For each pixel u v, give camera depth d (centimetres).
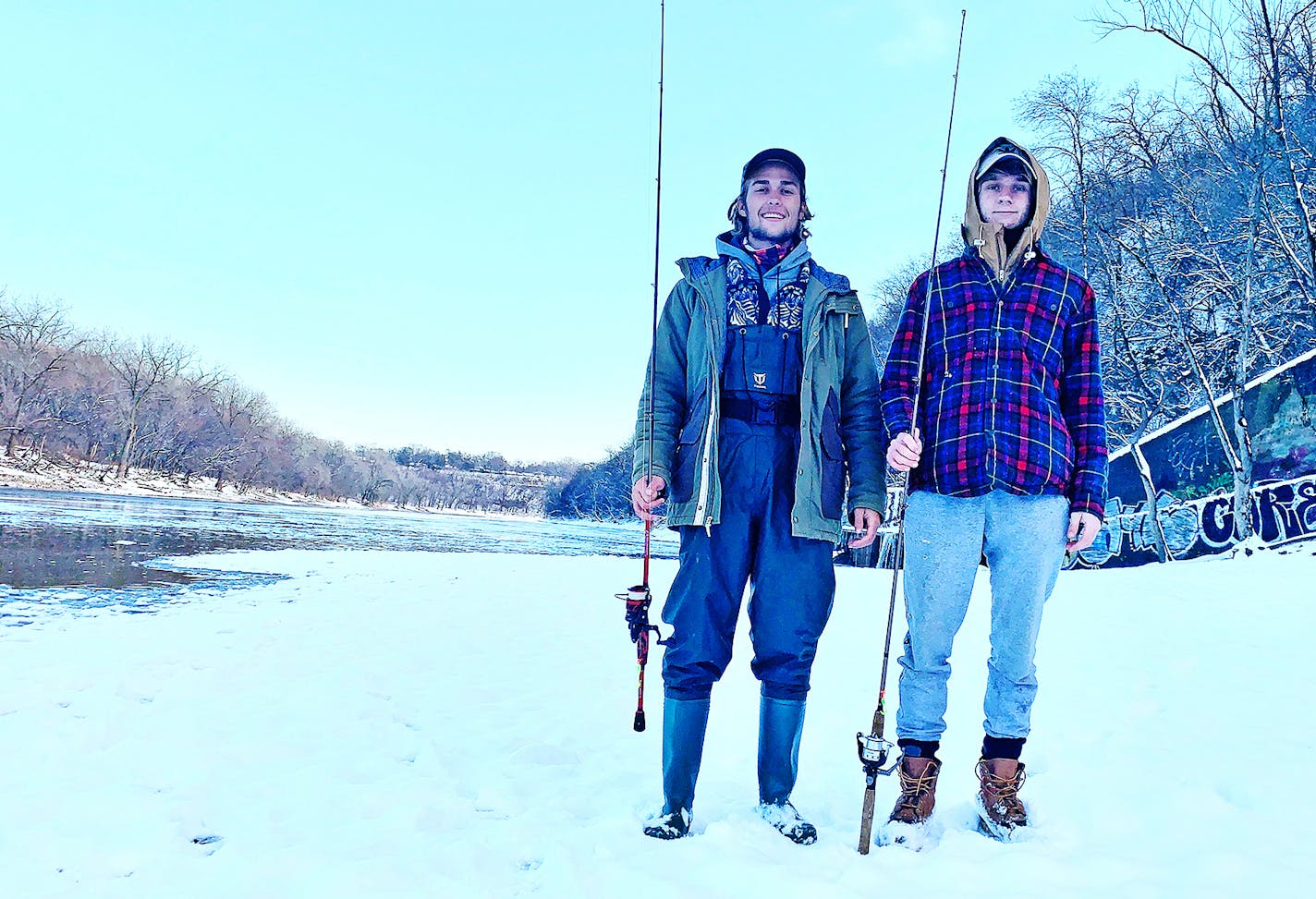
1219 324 1894
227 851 204
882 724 194
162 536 2050
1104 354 2031
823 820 221
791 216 237
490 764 284
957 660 449
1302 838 194
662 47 234
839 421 237
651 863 181
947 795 240
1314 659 391
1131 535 1744
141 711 356
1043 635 485
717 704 373
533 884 181
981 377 220
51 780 262
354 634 604
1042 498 212
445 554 1792
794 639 219
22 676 429
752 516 222
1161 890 168
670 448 230
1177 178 1848
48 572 1084
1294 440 1436
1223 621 496
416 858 198
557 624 689
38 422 7712
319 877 186
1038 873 175
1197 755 255
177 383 9319
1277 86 1539
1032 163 228
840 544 229
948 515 217
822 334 229
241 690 405
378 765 285
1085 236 1850
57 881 187
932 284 218
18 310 7862
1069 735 288
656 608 728
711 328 228
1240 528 1480
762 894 165
